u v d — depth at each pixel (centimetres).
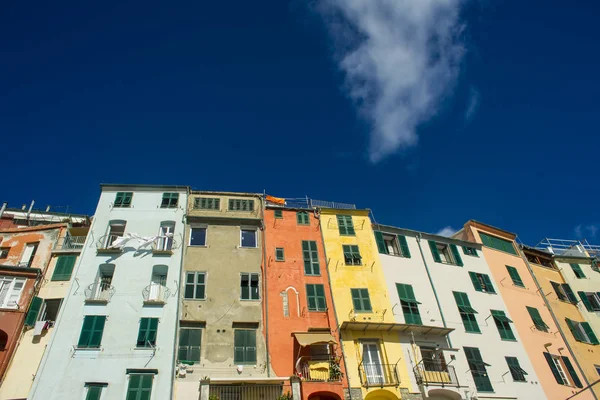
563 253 5366
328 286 3478
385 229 4025
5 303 3055
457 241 4331
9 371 2798
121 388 2706
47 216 4456
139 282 3161
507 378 3512
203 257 3375
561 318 4359
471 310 3794
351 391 2983
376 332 3316
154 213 3581
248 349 3002
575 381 3844
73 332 2889
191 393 2752
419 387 3133
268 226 3706
